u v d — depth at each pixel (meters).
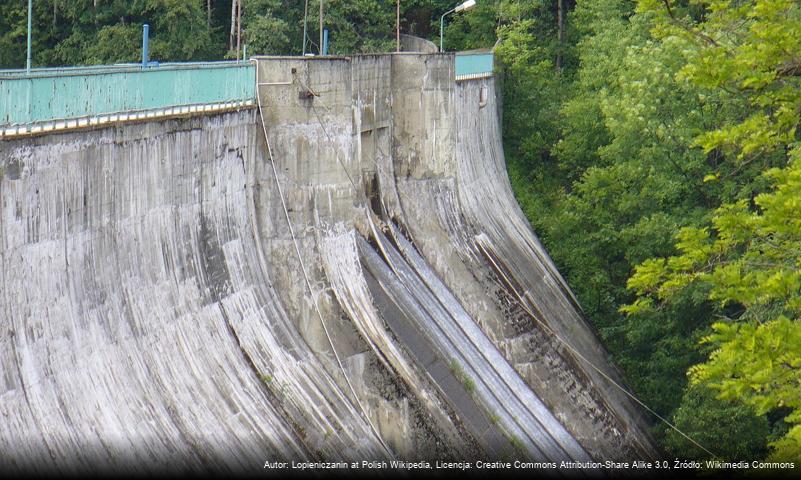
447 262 68.19
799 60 33.09
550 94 103.75
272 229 52.44
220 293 46.62
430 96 68.75
